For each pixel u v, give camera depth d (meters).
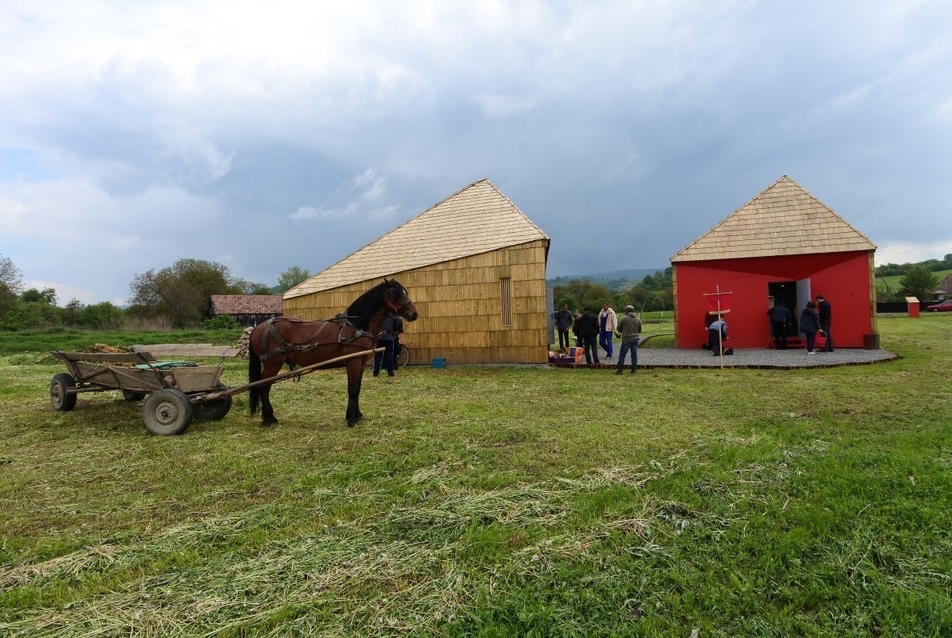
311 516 4.14
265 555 3.49
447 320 15.40
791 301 20.77
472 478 4.92
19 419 7.84
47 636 2.69
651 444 5.98
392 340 12.69
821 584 3.12
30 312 32.53
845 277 17.39
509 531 3.77
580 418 7.48
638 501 4.27
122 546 3.67
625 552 3.47
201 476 5.17
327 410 8.40
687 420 7.28
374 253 16.70
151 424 6.85
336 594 3.02
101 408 8.60
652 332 27.98
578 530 3.78
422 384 11.23
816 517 3.88
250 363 7.38
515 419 7.47
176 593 3.06
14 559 3.53
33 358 18.09
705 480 4.71
